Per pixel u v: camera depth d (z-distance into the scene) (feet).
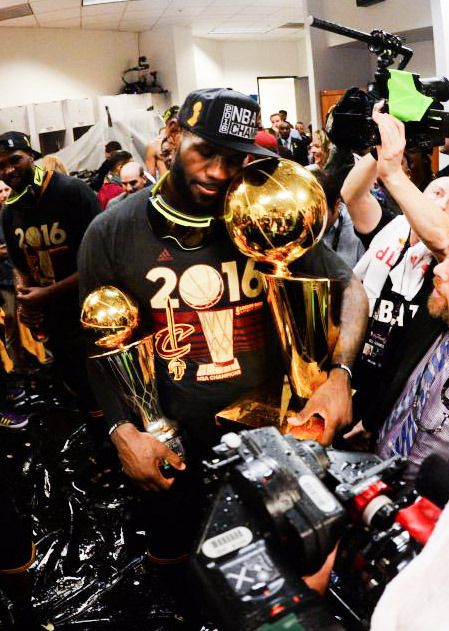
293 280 3.47
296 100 48.88
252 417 3.77
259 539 1.94
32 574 6.66
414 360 4.09
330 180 6.24
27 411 10.98
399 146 3.65
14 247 8.87
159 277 4.06
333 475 2.19
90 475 8.63
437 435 3.64
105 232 4.11
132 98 32.37
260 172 3.36
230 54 43.98
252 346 4.22
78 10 29.19
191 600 5.20
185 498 4.56
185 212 3.85
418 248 4.52
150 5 29.89
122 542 7.05
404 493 2.26
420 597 1.70
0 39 31.50
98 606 6.06
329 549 1.92
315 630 1.67
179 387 4.27
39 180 8.34
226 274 4.05
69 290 8.57
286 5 33.06
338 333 3.69
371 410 4.46
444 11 10.32
